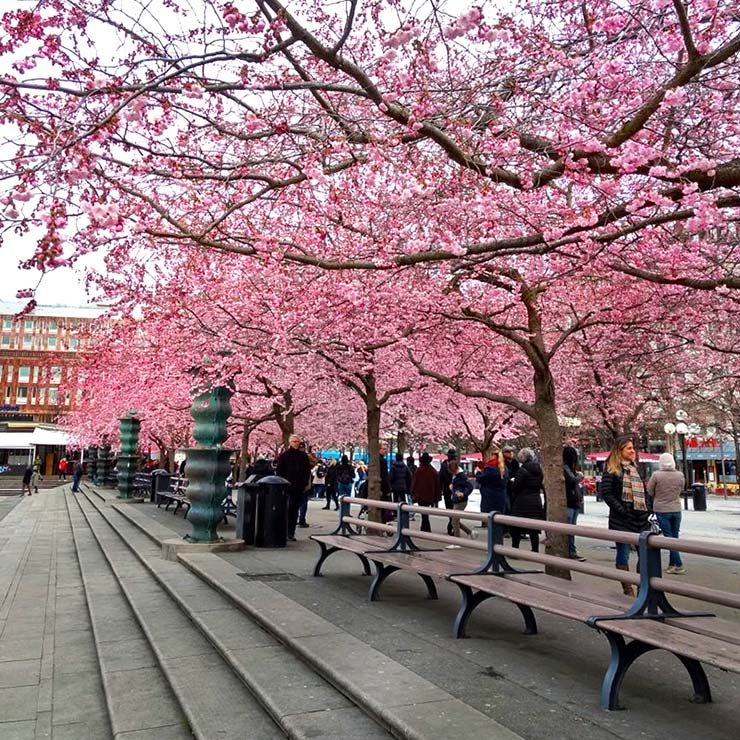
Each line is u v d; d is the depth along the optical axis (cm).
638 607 403
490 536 570
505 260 962
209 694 452
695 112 641
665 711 376
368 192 811
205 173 688
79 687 532
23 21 455
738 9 506
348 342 1206
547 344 1458
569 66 571
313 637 519
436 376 1050
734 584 869
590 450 5153
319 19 684
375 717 368
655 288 1003
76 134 438
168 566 956
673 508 973
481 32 546
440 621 591
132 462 2508
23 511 2330
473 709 361
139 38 483
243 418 1786
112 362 1714
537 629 563
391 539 831
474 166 600
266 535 1122
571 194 813
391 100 565
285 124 583
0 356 7581
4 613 786
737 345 1229
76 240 652
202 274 1065
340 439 2928
